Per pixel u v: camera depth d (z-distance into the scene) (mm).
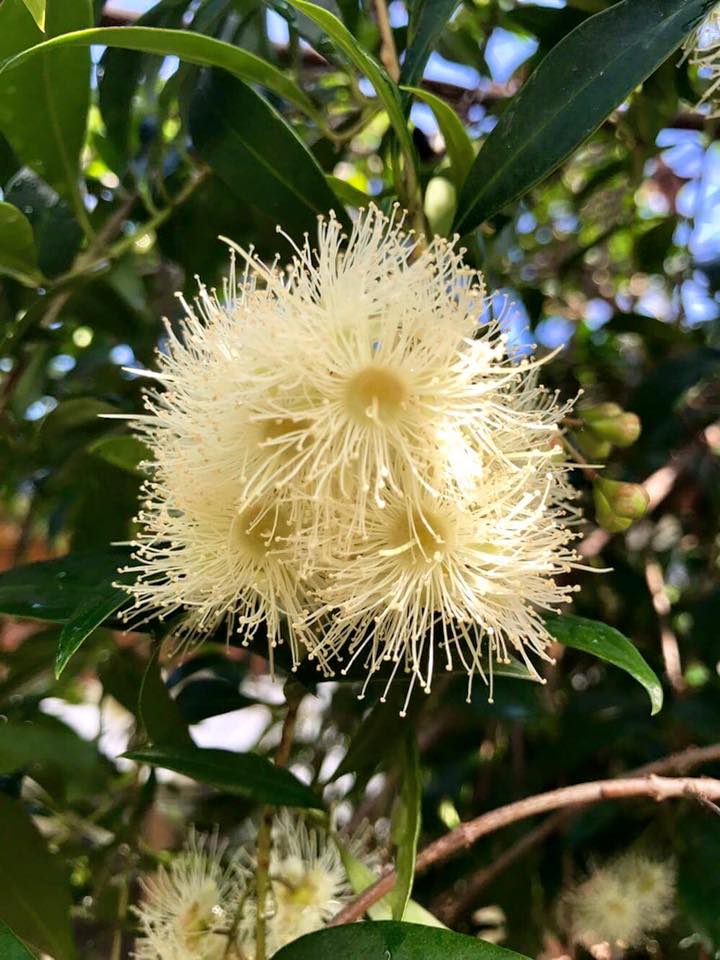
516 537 88
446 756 177
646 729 148
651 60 88
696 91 143
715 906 127
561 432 98
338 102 156
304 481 86
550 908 152
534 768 152
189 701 141
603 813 148
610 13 91
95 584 102
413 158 104
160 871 120
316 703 189
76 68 106
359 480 83
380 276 88
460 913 145
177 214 138
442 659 99
